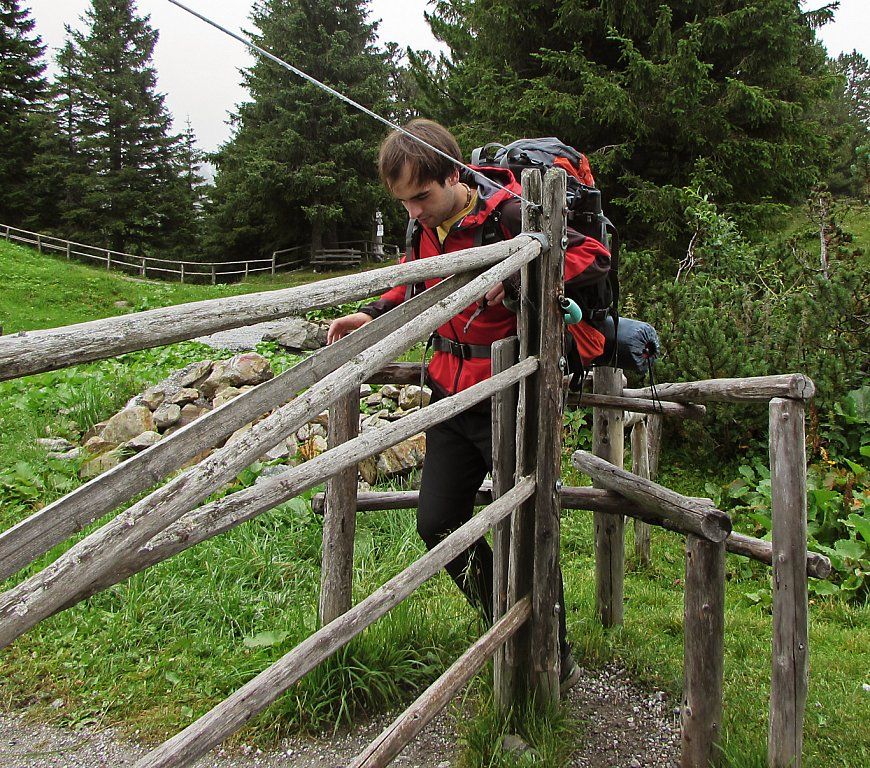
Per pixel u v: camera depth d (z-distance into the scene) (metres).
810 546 3.87
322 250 27.12
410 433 1.57
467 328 2.08
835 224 6.27
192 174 33.56
